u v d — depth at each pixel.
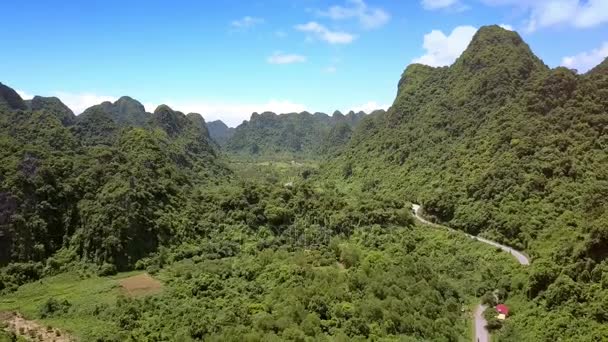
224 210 113.69
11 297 84.56
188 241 102.44
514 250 107.00
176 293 82.75
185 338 68.44
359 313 79.12
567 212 103.06
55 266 94.75
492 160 133.12
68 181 107.12
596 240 82.12
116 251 93.94
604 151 117.19
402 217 123.88
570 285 80.44
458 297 96.38
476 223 119.94
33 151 108.44
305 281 86.56
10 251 93.88
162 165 123.88
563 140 123.12
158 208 105.25
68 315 77.38
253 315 75.94
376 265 96.88
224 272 91.38
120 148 131.00
